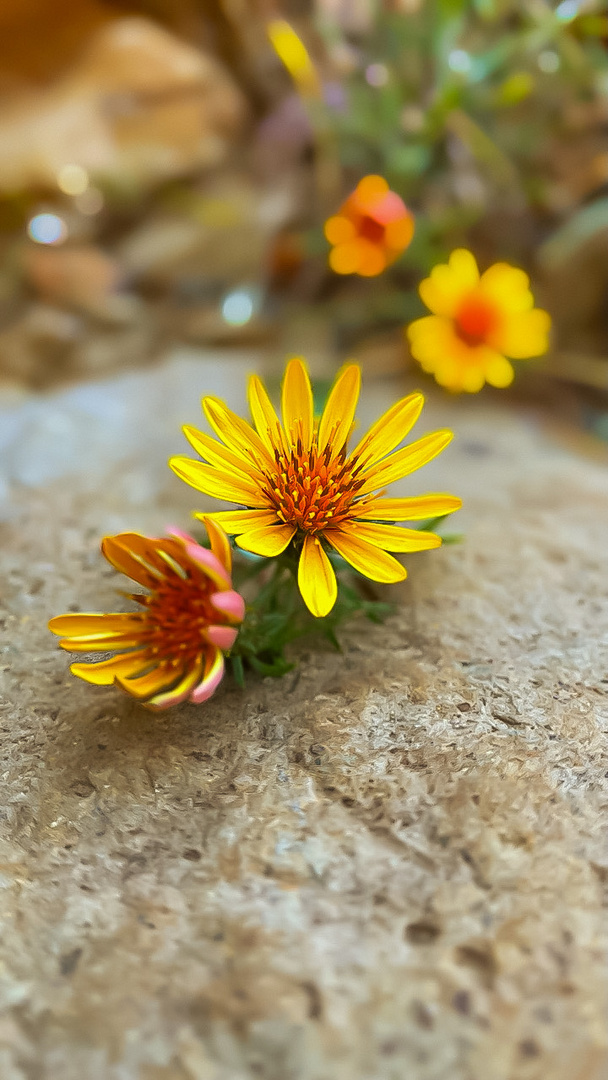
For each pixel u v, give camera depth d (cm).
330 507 13
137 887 12
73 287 23
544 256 23
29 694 13
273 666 13
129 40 25
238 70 26
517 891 12
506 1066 10
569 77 23
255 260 25
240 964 11
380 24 24
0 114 24
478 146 23
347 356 23
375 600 15
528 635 14
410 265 24
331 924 11
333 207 25
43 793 12
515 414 22
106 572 15
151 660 12
